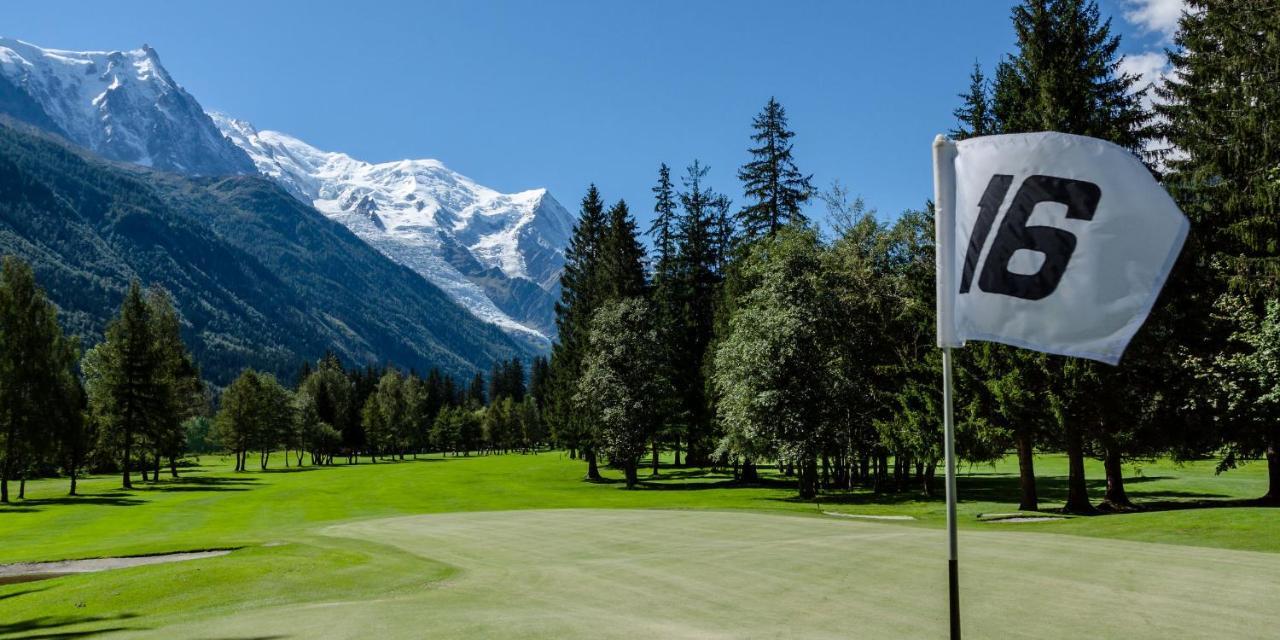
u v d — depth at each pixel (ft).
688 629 34.35
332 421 450.30
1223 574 42.88
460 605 43.11
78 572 70.18
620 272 199.21
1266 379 77.71
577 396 182.91
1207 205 90.38
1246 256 85.40
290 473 289.94
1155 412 86.84
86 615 48.80
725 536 71.56
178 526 115.65
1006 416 90.43
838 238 132.46
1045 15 95.86
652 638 32.65
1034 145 22.00
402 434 481.87
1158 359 84.48
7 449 175.11
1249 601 36.24
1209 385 83.05
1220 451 91.04
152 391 234.99
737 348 134.51
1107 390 84.84
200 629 39.19
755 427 128.47
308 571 59.93
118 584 56.54
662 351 181.27
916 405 118.62
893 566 49.06
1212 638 30.09
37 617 49.21
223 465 397.80
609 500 138.62
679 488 167.43
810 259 131.23
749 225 163.73
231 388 337.31
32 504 163.22
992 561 49.26
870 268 128.57
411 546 73.77
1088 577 42.75
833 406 127.65
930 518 91.25
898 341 129.18
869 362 131.95
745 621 35.68
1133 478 149.89
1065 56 93.20
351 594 51.11
